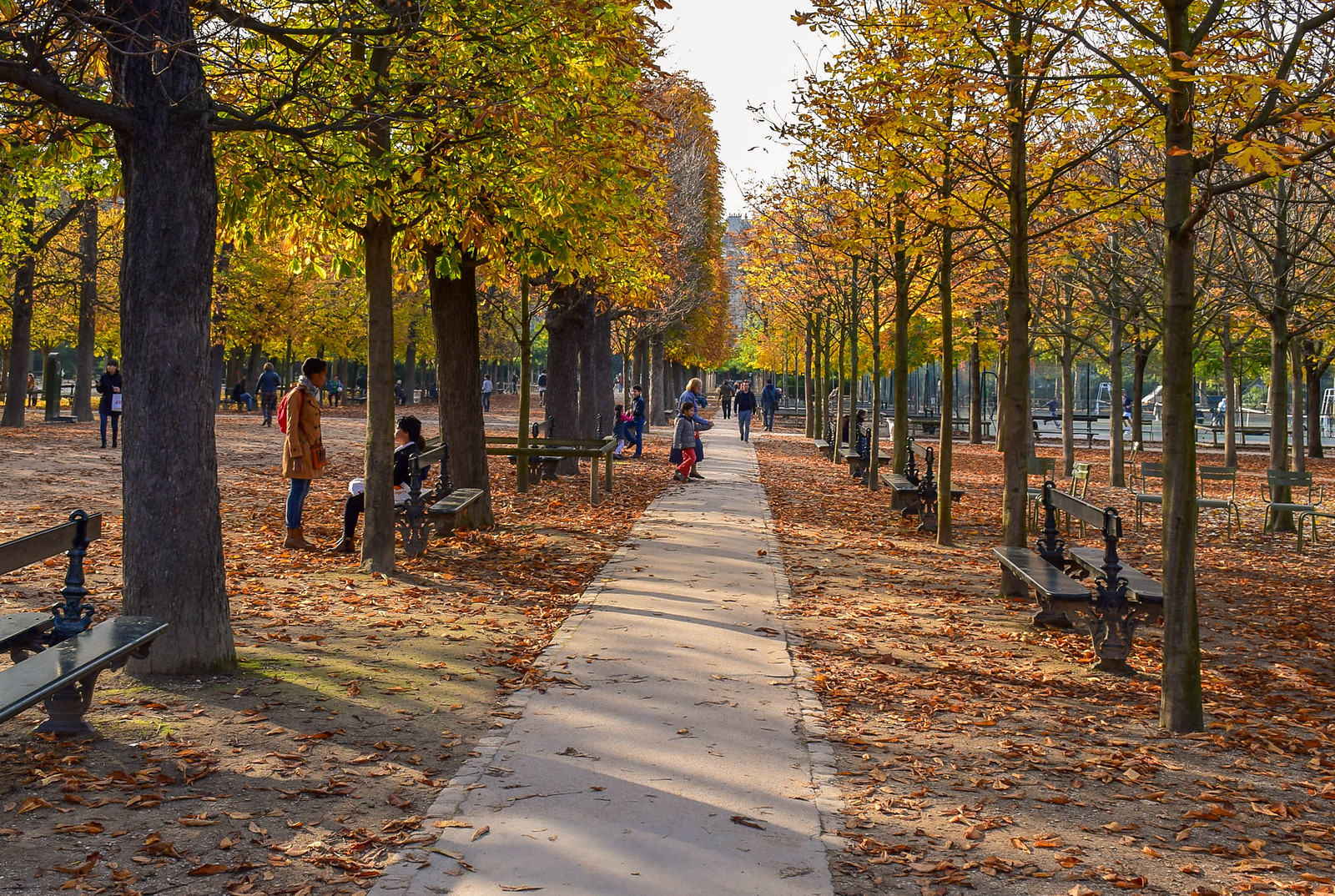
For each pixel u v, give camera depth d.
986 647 8.41
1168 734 6.35
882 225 14.18
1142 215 11.63
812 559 12.52
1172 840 4.70
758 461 28.70
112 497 15.42
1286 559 14.11
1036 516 17.06
